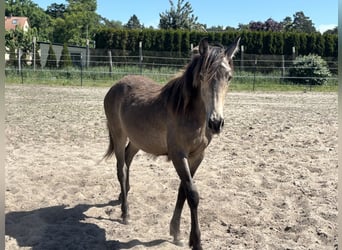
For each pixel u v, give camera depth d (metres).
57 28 72.25
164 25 40.91
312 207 5.09
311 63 25.62
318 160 7.36
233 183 6.10
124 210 4.84
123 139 5.10
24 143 8.71
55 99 16.81
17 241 4.21
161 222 4.75
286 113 13.74
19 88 21.11
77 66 30.73
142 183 6.13
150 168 6.96
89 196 5.66
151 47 32.44
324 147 8.44
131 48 32.78
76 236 4.34
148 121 4.34
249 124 11.32
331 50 31.41
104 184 6.11
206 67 3.47
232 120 12.01
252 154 7.85
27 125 10.76
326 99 18.67
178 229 4.23
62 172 6.58
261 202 5.33
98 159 7.49
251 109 14.69
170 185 6.07
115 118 5.12
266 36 31.56
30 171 6.59
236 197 5.50
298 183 6.04
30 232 4.43
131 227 4.67
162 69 27.98
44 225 4.62
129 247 4.10
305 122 11.77
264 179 6.21
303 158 7.53
